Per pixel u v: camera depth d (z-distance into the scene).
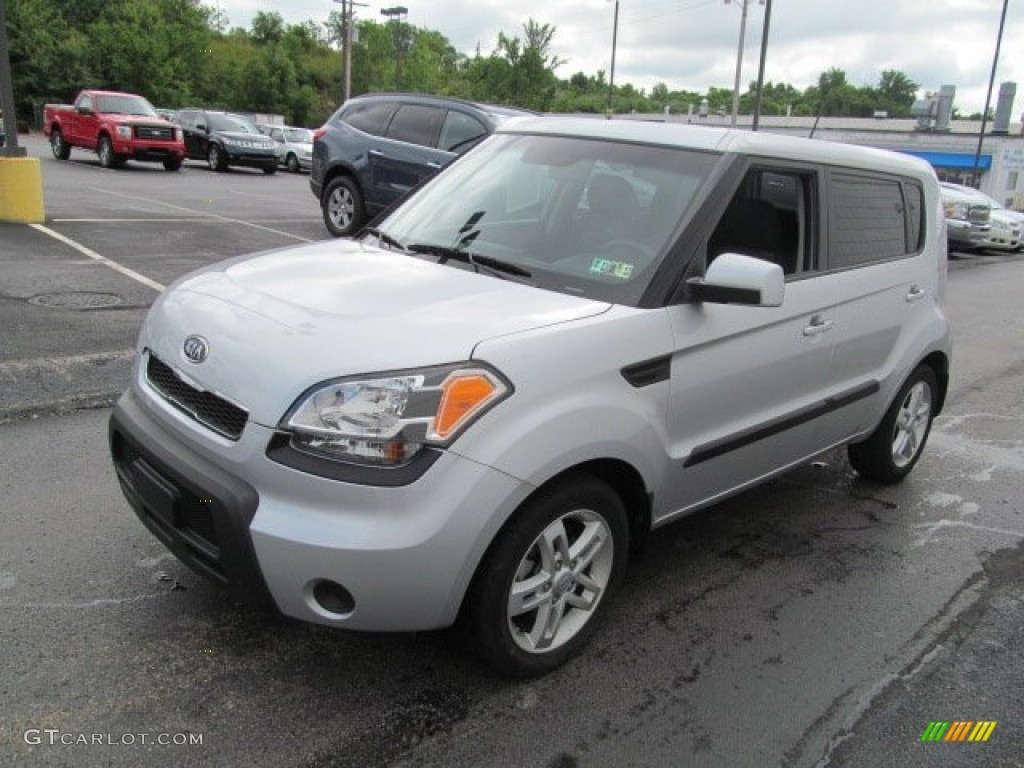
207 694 2.93
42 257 9.43
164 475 2.91
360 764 2.67
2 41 11.14
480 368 2.70
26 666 3.00
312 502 2.60
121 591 3.49
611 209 3.63
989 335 10.63
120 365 6.07
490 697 3.02
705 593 3.86
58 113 24.62
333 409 2.61
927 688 3.27
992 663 3.46
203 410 2.87
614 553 3.26
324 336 2.78
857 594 3.95
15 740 2.66
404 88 66.69
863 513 4.87
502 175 4.08
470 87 49.25
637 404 3.12
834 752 2.88
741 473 3.83
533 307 3.09
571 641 3.19
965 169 48.75
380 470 2.58
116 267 9.21
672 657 3.35
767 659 3.38
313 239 12.33
